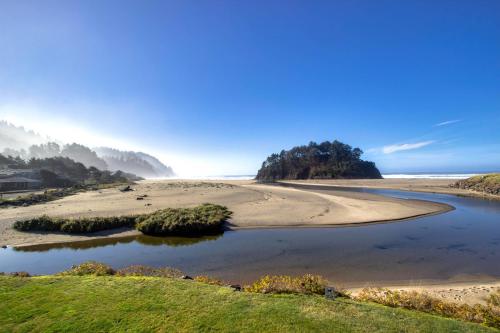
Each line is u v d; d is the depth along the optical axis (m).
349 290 12.16
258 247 19.28
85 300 7.30
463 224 25.36
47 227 25.06
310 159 147.25
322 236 21.70
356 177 126.62
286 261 16.33
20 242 22.12
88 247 20.92
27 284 8.44
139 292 7.84
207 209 30.98
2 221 28.72
